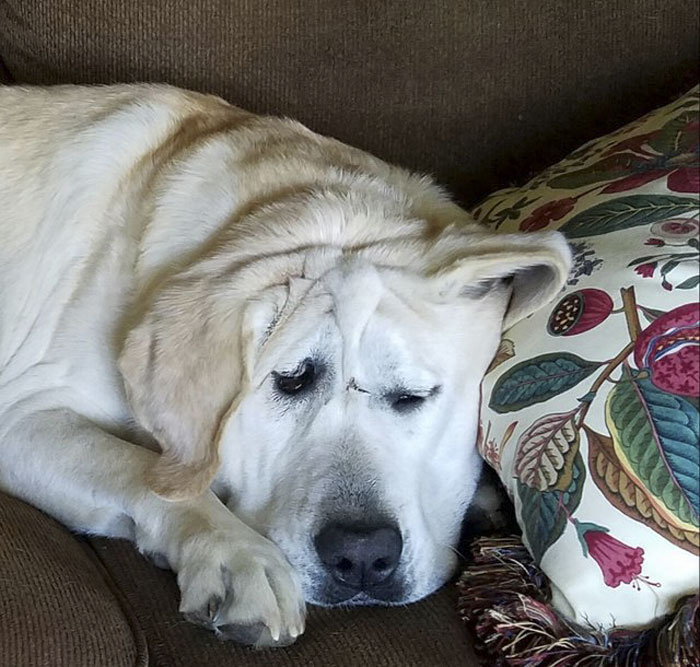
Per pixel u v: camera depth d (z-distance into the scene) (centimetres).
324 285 78
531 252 76
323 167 88
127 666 68
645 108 104
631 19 102
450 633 73
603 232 77
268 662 71
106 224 88
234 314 77
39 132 93
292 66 100
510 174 105
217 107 95
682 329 69
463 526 84
